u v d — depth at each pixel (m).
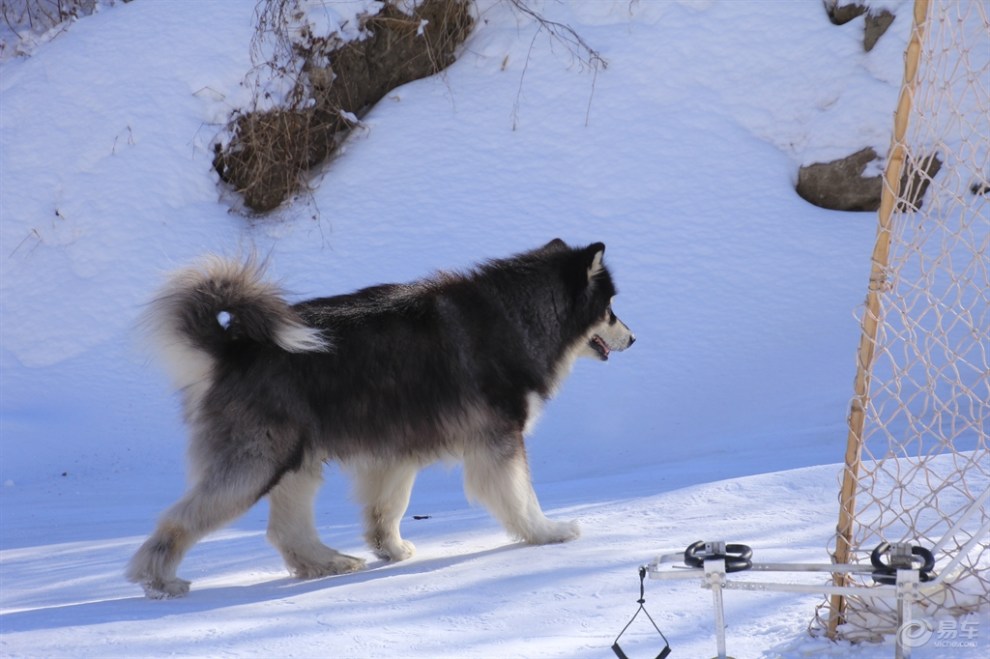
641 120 19.20
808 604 4.02
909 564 3.13
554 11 20.95
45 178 18.48
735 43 19.66
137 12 20.11
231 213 18.52
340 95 19.55
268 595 5.33
